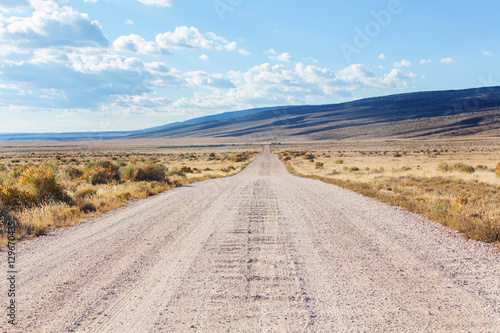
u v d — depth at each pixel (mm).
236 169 51719
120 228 8844
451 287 4676
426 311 3975
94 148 191625
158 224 9328
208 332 3545
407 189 18281
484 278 4988
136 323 3758
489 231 7086
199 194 16875
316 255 6277
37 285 4883
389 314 3910
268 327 3639
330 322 3738
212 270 5500
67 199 12695
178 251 6633
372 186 19469
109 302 4309
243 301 4297
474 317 3822
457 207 10703
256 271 5438
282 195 16031
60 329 3629
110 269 5578
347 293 4516
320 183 23516
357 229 8352
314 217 10117
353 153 104500
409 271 5324
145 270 5523
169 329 3617
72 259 6141
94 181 22328
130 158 85875
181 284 4895
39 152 136625
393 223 9039
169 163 68938
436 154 81125
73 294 4562
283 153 106125
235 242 7301
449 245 6785
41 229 8312
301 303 4227
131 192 16422
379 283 4852
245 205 12859
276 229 8547
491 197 14570
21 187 12617
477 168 37688
